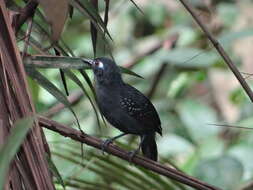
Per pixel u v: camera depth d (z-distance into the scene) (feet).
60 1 16.49
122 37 64.03
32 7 20.59
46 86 21.22
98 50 36.06
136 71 59.62
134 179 27.61
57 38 16.92
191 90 66.23
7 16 17.13
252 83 54.34
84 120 54.08
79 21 57.62
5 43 17.06
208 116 49.75
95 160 26.16
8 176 16.15
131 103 35.24
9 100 16.83
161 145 47.88
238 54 55.62
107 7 23.08
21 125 12.76
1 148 12.44
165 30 63.57
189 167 43.06
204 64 39.14
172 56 39.68
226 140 47.98
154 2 64.85
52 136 43.24
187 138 48.39
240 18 56.54
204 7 38.50
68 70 21.98
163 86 58.54
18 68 16.88
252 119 45.98
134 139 39.65
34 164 16.39
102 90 35.40
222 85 58.95
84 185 26.11
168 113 54.65
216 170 34.01
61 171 27.91
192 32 58.18
